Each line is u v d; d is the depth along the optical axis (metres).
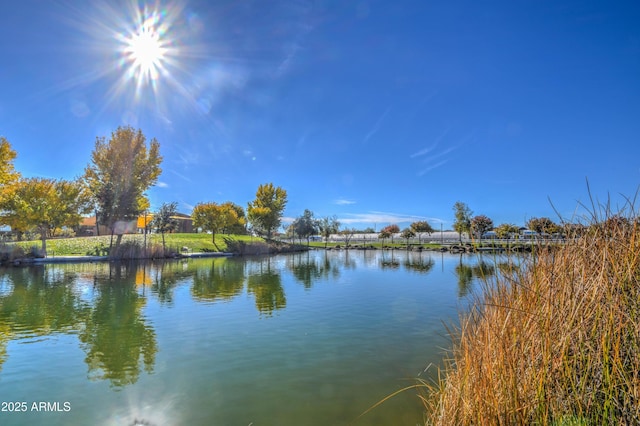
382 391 4.48
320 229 64.56
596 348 2.21
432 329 7.31
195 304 9.76
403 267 21.25
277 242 45.09
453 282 14.41
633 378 1.97
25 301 9.95
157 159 27.00
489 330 2.72
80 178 28.92
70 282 13.59
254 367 5.25
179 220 56.16
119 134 25.31
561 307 2.38
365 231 78.00
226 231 48.06
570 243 2.66
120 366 5.29
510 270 2.91
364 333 7.00
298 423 3.73
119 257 22.67
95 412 3.95
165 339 6.59
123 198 25.06
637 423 1.88
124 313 8.63
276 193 50.69
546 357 2.21
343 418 3.84
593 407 2.06
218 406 4.09
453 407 2.72
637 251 2.29
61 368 5.19
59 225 25.86
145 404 4.12
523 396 2.25
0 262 18.98
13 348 6.06
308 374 5.00
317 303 9.98
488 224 33.78
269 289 12.52
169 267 19.73
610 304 2.17
